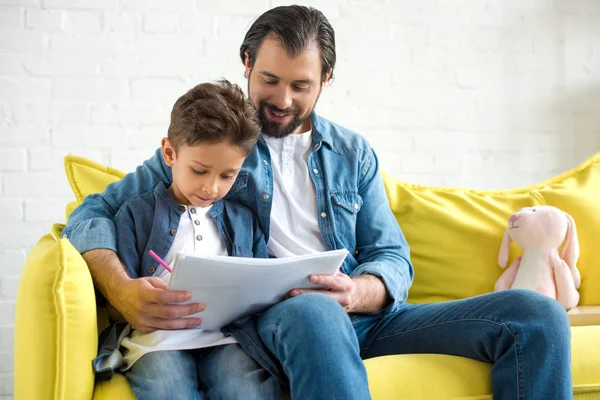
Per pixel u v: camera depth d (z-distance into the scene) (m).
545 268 1.98
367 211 1.83
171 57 2.54
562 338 1.43
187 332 1.43
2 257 2.44
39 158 2.46
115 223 1.57
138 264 1.55
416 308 1.69
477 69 2.74
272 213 1.74
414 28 2.70
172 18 2.54
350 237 1.80
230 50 2.57
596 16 2.81
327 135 1.85
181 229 1.58
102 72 2.50
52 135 2.47
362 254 1.81
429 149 2.70
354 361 1.32
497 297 1.51
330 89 2.64
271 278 1.41
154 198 1.60
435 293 2.04
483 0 2.75
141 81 2.52
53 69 2.47
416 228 2.08
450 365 1.50
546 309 1.45
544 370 1.41
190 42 2.55
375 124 2.67
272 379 1.39
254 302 1.45
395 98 2.68
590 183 2.23
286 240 1.73
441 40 2.71
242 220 1.67
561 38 2.79
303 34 1.67
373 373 1.45
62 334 1.30
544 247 1.99
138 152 2.51
